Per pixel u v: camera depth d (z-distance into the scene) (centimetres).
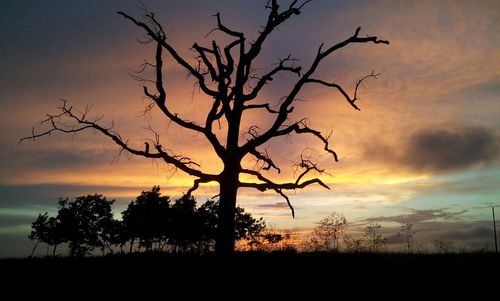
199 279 1498
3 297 1278
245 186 1905
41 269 1692
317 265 1786
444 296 1302
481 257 2086
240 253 2133
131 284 1440
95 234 4519
